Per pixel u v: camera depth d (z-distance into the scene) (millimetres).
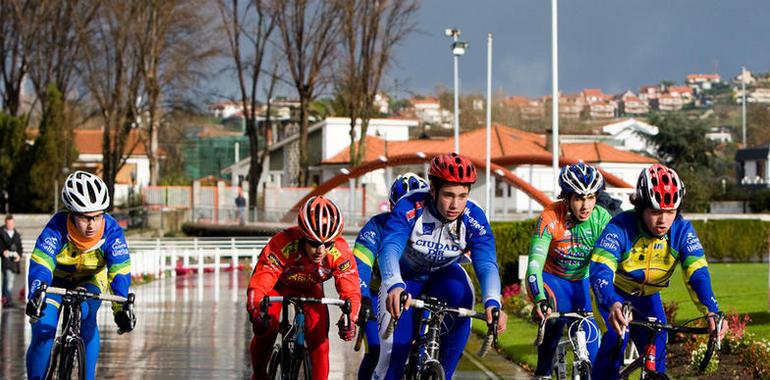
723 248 35469
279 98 68625
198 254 38344
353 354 14906
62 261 8953
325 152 76438
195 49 64438
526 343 15250
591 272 7977
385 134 70250
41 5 67000
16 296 26141
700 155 78062
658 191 7633
